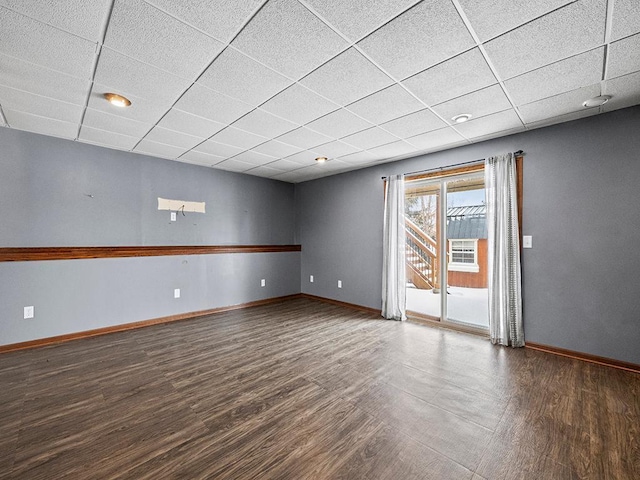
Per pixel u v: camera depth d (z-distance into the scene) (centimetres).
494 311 323
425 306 467
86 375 248
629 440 168
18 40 168
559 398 213
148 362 275
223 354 295
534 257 306
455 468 149
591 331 275
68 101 246
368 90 227
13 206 312
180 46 175
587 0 139
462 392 222
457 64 193
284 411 198
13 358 283
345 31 162
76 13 148
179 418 190
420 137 330
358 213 480
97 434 174
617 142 261
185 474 144
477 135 324
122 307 375
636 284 254
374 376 248
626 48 174
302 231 580
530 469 148
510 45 173
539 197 303
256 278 516
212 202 473
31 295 314
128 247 379
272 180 557
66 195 344
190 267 437
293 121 286
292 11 147
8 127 306
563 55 182
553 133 294
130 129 309
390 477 143
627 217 257
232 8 145
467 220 511
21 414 193
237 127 301
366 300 470
